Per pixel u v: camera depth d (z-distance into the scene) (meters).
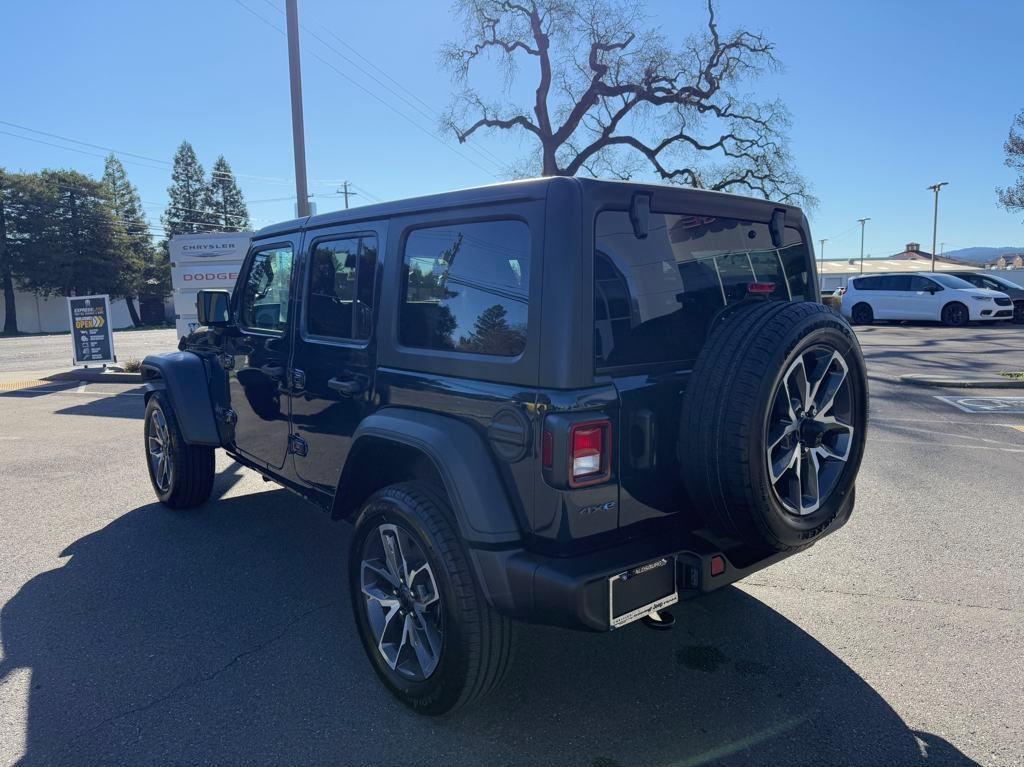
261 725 2.82
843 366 2.79
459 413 2.73
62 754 2.63
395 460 3.18
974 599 3.87
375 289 3.21
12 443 7.96
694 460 2.54
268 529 5.07
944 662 3.25
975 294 21.61
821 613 3.74
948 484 5.95
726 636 3.51
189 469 5.23
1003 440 7.49
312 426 3.70
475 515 2.52
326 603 3.90
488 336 2.66
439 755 2.63
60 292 54.56
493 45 20.03
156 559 4.52
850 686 3.07
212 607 3.85
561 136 20.36
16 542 4.82
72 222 54.31
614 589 2.41
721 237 3.03
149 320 64.19
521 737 2.74
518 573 2.46
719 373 2.50
